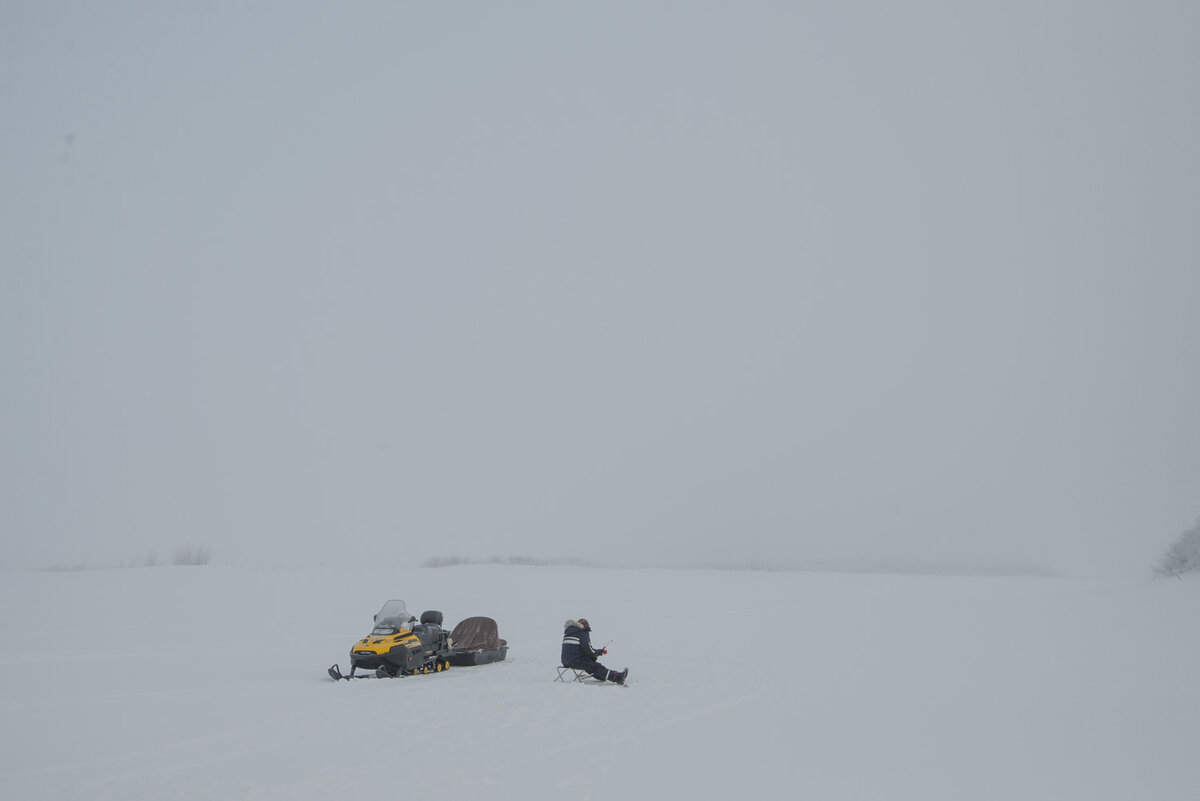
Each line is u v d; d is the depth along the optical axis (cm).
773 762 834
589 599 3366
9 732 1001
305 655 1797
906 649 1836
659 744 933
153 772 806
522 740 961
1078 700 1148
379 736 984
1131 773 758
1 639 1916
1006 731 969
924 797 695
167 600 2822
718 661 1723
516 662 1795
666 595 3603
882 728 1010
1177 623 1845
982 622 2292
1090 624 2009
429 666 1625
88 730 1015
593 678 1471
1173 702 1098
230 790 737
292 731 1014
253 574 3775
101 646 1845
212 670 1559
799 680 1446
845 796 703
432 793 724
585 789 734
